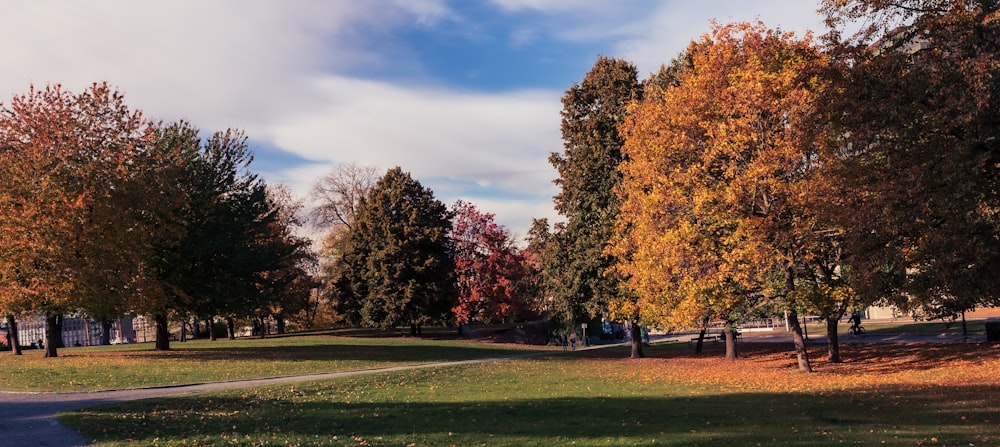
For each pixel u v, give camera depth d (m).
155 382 25.72
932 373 24.64
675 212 28.91
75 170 34.22
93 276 32.97
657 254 28.56
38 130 34.38
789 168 25.56
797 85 24.98
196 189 42.78
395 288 60.84
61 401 20.36
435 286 60.72
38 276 32.75
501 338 58.62
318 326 79.69
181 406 18.95
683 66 35.69
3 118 34.81
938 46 18.70
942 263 17.72
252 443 13.22
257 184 47.84
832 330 31.02
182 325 61.22
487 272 63.22
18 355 37.94
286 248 52.78
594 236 38.47
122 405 18.84
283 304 63.34
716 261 27.48
